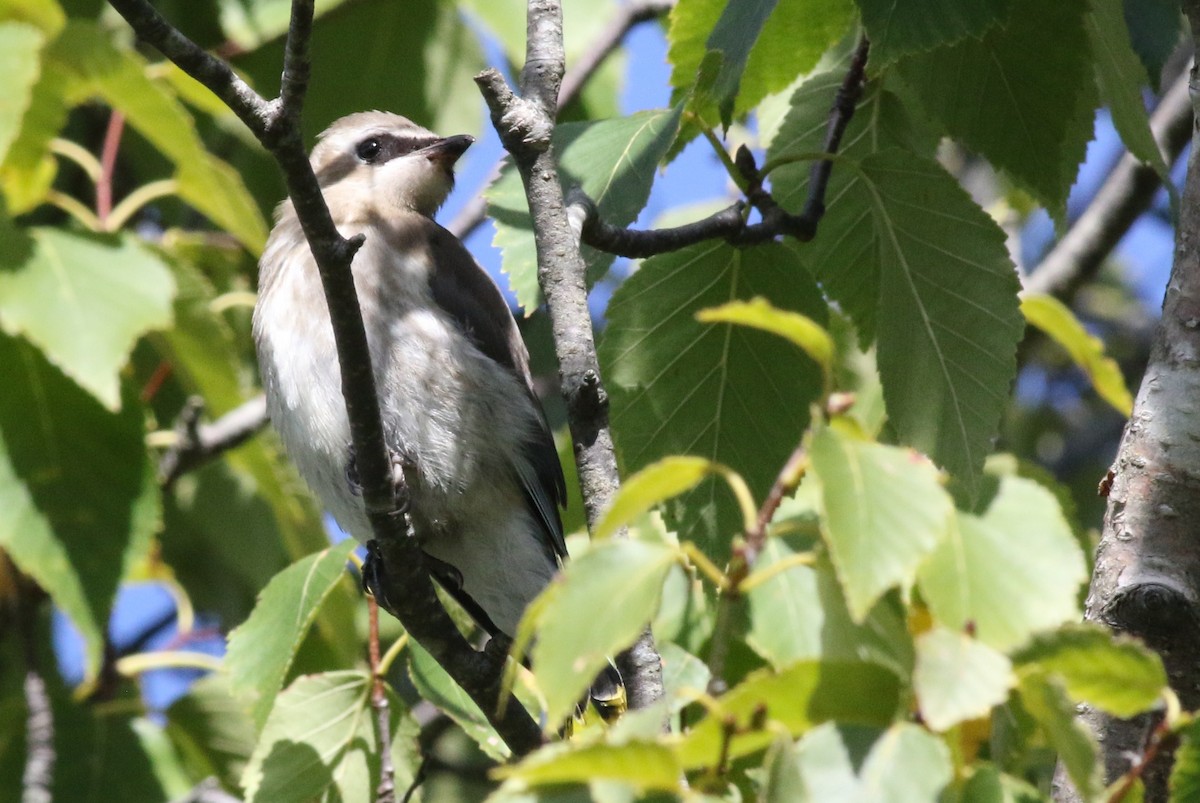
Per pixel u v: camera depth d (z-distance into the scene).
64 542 10.17
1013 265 7.37
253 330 10.44
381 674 8.35
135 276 10.28
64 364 9.89
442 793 13.38
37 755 10.32
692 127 8.34
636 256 7.52
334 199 11.49
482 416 9.95
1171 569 6.39
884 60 6.98
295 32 6.18
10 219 10.20
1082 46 7.80
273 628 8.58
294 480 12.27
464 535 10.07
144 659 11.00
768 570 4.78
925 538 4.49
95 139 14.55
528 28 7.84
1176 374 6.62
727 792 4.56
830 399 5.07
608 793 4.38
